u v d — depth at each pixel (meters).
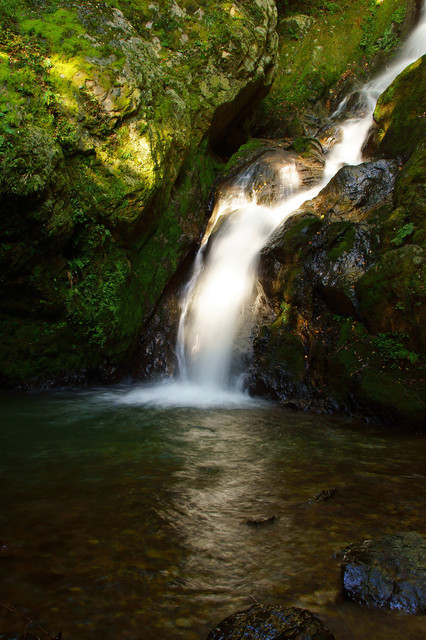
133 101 8.47
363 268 7.68
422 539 2.99
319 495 3.88
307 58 18.14
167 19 11.03
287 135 16.20
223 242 10.07
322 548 3.10
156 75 9.62
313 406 7.14
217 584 2.70
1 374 8.06
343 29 18.89
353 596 2.55
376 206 8.55
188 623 2.37
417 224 7.31
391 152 9.67
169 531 3.32
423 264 6.73
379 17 18.67
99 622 2.37
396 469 4.63
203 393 8.36
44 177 7.09
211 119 11.59
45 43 7.87
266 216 10.20
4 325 8.02
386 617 2.43
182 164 10.77
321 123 16.55
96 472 4.46
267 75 13.97
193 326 9.58
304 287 8.06
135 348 9.37
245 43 11.96
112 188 8.35
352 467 4.68
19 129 7.00
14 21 7.83
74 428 6.03
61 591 2.61
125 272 8.95
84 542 3.15
